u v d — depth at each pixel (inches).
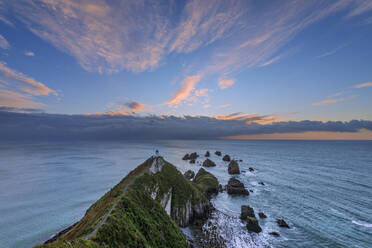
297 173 4104.3
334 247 1465.3
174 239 1314.0
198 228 1808.6
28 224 2012.8
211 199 2573.8
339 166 4911.4
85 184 3476.9
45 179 3843.5
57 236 1782.7
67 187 3294.8
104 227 946.1
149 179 2095.2
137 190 1610.5
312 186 3095.5
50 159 6943.9
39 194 2942.9
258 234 1673.2
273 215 2043.6
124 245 912.9
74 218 2148.1
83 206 2486.5
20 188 3250.5
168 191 2102.6
